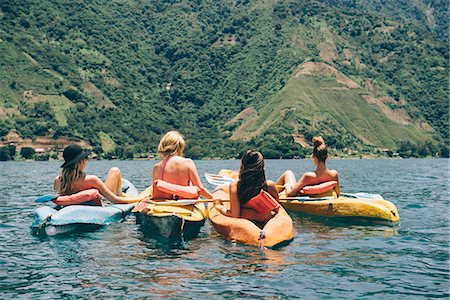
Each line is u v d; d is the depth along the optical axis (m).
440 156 188.62
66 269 6.09
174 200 8.80
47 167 61.28
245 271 5.95
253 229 7.51
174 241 7.79
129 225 9.23
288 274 5.83
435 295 5.10
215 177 12.34
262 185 8.07
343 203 9.98
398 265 6.25
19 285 5.43
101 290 5.23
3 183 24.22
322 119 191.88
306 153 155.12
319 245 7.48
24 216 10.84
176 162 8.76
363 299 4.98
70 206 8.89
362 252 7.00
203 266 6.19
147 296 5.03
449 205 12.97
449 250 7.15
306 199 10.34
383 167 58.53
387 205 9.88
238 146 172.50
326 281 5.55
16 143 141.62
